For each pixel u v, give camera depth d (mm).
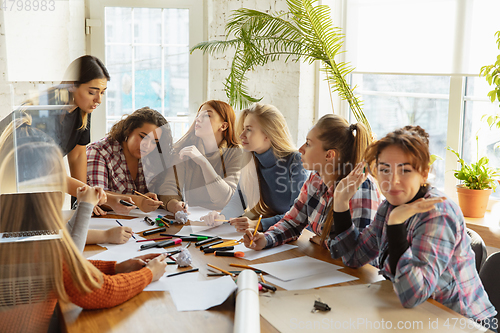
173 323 1005
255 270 1340
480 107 2510
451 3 2455
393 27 2736
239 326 903
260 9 3254
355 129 1575
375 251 1337
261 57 2930
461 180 2482
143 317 1034
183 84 3725
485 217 2344
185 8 3588
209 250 1494
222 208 1936
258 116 1901
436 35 2537
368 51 2883
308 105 3125
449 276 1155
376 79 3004
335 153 1559
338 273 1307
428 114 2758
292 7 2729
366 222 1521
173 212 1923
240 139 1986
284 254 1491
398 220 1123
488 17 2314
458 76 2539
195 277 1276
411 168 1146
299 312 1040
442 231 1104
